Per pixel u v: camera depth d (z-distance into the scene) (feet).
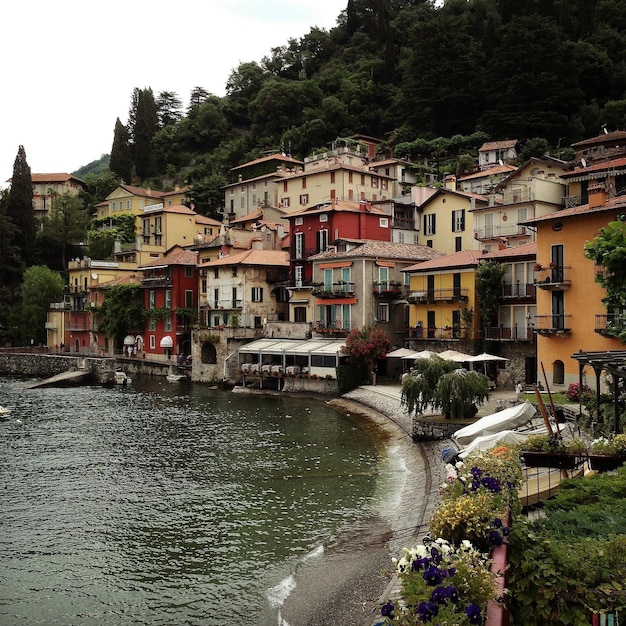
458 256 198.08
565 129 356.18
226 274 266.98
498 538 33.83
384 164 353.72
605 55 375.86
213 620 60.54
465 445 95.91
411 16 577.43
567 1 438.40
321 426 153.07
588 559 35.22
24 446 138.92
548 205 223.92
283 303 270.26
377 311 214.28
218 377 245.45
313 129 464.65
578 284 137.49
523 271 177.68
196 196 453.17
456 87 413.59
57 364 311.88
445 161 380.99
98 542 81.00
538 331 142.51
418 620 24.45
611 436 73.36
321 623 57.72
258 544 78.48
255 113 537.24
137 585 68.44
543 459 63.26
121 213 480.64
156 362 284.00
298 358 223.51
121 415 178.81
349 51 582.76
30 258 432.66
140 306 308.19
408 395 127.85
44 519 90.12
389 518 84.17
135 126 624.18
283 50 654.12
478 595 26.48
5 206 433.89
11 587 68.59
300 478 106.93
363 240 228.63
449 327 190.60
